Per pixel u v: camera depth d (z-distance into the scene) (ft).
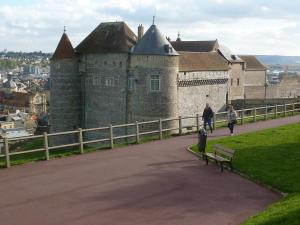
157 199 49.11
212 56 202.90
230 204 47.62
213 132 97.71
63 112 183.11
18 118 383.65
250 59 293.84
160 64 158.71
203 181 56.59
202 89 189.37
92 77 181.27
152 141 86.28
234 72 246.47
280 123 113.09
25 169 62.75
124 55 166.91
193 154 73.05
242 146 76.23
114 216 43.65
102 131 179.11
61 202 47.93
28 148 196.03
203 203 47.91
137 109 164.86
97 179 57.21
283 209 42.65
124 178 57.77
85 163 66.44
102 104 178.29
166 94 160.04
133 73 164.96
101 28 184.44
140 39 164.96
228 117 91.50
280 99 213.25
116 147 79.51
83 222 42.01
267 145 76.38
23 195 50.44
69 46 183.01
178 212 44.93
